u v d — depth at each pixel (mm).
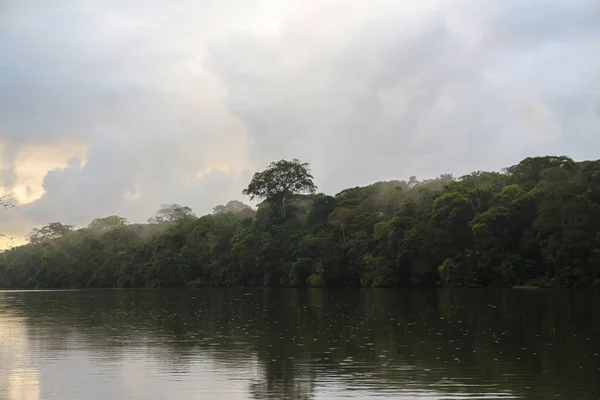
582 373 19969
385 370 20953
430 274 88812
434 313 42281
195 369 21672
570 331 30328
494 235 81312
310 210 119812
